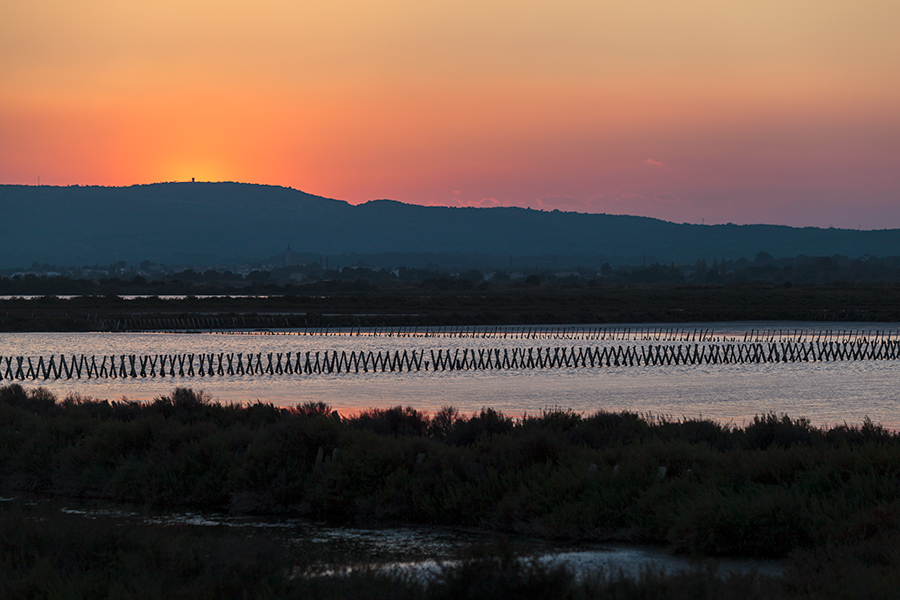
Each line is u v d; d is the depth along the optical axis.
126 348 173.50
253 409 52.75
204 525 35.81
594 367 137.88
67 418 50.25
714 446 43.88
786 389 101.62
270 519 37.16
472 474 37.84
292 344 185.12
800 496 32.75
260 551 26.80
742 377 119.62
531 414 75.00
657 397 91.94
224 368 133.12
